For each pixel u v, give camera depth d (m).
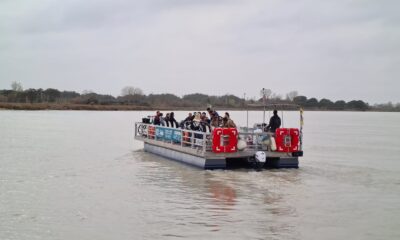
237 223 13.47
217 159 22.23
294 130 23.14
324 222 13.76
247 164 23.34
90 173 22.02
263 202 16.06
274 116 23.80
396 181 20.89
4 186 18.72
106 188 18.30
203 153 22.09
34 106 151.38
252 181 19.86
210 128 24.44
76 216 14.16
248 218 14.00
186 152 24.27
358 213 14.88
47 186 18.73
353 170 24.48
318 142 46.41
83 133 52.59
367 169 25.03
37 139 43.00
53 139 43.28
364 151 36.69
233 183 19.34
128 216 14.15
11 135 47.53
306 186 19.09
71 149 33.62
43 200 16.20
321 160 29.39
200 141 22.72
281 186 18.94
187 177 20.66
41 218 13.92
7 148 34.16
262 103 25.14
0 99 156.38
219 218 13.98
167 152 27.28
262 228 13.02
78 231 12.68
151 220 13.72
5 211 14.72
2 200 16.20
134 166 24.28
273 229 12.95
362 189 18.81
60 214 14.37
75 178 20.64
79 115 124.44
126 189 18.09
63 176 21.19
